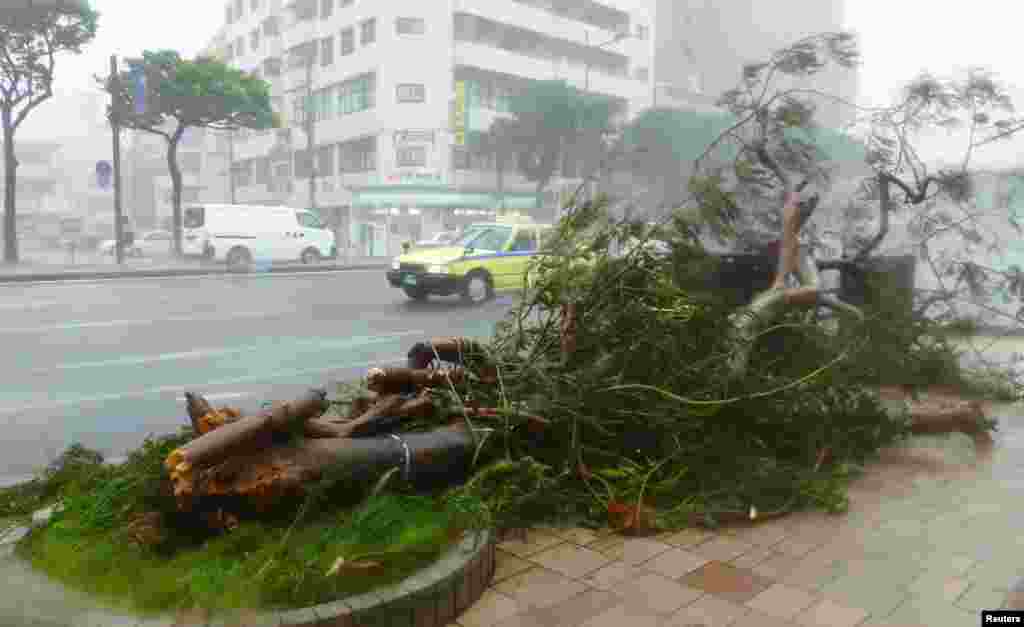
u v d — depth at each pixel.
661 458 4.22
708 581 3.24
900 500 4.29
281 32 55.03
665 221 5.43
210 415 3.09
